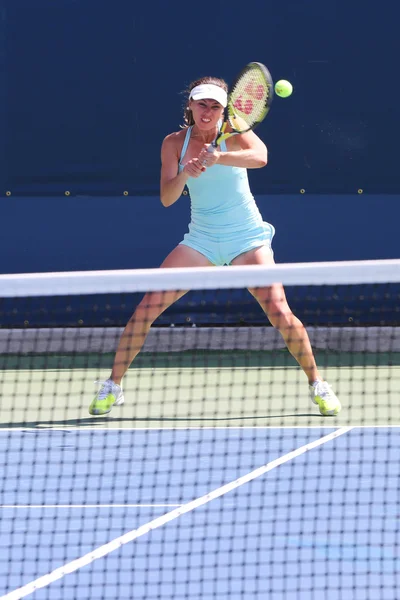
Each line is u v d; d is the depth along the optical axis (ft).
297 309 103.65
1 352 103.19
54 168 103.19
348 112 103.55
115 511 51.34
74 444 66.13
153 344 103.65
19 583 41.45
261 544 46.32
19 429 70.69
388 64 103.30
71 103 102.68
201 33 101.91
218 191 68.95
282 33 102.53
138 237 103.91
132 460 61.77
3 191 103.19
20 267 103.76
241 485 55.98
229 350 103.65
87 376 91.81
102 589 40.81
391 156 103.91
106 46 102.32
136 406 78.89
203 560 44.21
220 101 65.62
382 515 50.39
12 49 102.17
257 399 80.28
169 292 72.59
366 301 103.76
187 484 56.24
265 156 66.18
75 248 103.81
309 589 40.88
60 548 45.78
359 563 43.83
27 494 54.60
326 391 74.08
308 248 104.17
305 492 54.44
